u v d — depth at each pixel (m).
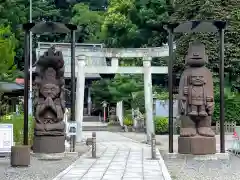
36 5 53.50
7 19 47.56
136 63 36.56
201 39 37.28
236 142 20.20
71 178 12.93
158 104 37.84
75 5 57.00
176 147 22.83
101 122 51.44
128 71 26.62
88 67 26.34
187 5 38.91
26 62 18.36
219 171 14.43
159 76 45.53
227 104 36.72
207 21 17.80
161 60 40.53
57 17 56.38
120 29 46.62
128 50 26.58
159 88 42.47
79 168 15.05
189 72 17.95
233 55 37.06
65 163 16.72
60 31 19.80
